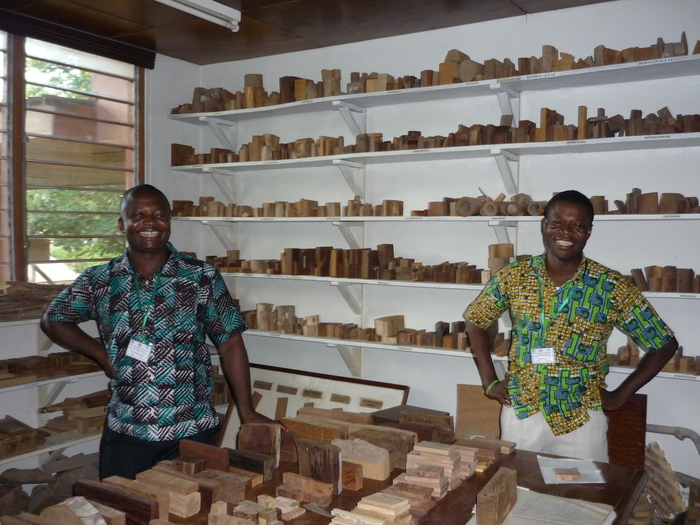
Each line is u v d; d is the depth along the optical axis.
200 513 1.39
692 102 2.65
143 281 1.99
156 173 3.82
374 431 1.72
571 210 1.99
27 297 2.92
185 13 3.06
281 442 1.73
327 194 3.64
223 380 3.77
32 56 3.19
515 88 2.91
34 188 3.21
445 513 1.39
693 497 2.51
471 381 3.22
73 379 3.04
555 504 1.42
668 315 2.75
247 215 3.57
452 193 3.23
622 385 2.14
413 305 3.37
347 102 3.26
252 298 3.94
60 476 3.14
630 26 2.77
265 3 2.90
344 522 1.29
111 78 3.59
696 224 2.68
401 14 3.03
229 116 3.74
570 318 2.02
